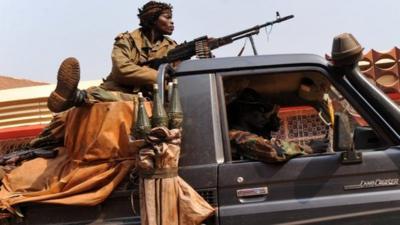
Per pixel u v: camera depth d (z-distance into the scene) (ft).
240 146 10.91
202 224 10.30
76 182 11.09
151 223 9.87
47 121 35.83
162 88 11.00
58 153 12.61
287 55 11.55
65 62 11.21
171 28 15.57
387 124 10.73
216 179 10.57
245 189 10.48
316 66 11.34
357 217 10.13
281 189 10.43
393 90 29.53
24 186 11.82
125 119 11.29
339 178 10.38
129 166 10.89
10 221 11.02
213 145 10.91
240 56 11.72
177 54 14.88
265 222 10.21
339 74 11.19
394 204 10.14
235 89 11.99
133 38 14.55
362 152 10.47
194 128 11.05
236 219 10.27
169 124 10.28
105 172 10.94
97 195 10.65
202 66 11.57
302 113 15.81
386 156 10.39
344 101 11.32
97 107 11.55
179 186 10.11
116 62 13.53
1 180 12.28
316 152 11.33
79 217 10.87
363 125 11.30
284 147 10.52
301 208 10.21
